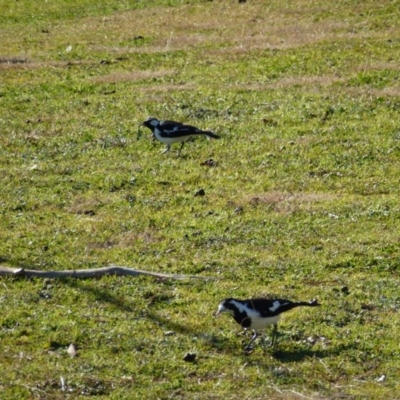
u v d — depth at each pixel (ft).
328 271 47.60
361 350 39.75
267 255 49.32
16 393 35.58
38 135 69.82
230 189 59.16
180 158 64.64
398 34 94.02
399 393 36.65
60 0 125.39
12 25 115.34
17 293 44.24
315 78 81.25
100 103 76.84
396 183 60.13
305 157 64.49
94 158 64.90
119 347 39.40
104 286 45.19
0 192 58.49
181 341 40.11
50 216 54.85
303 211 55.36
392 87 78.13
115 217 54.54
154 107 75.15
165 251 49.83
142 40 100.48
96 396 35.73
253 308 38.65
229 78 82.79
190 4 115.96
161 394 35.94
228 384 36.76
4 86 83.20
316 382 37.24
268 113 73.31
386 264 48.39
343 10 104.47
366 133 68.69
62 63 91.66
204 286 45.47
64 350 39.17
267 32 98.99
